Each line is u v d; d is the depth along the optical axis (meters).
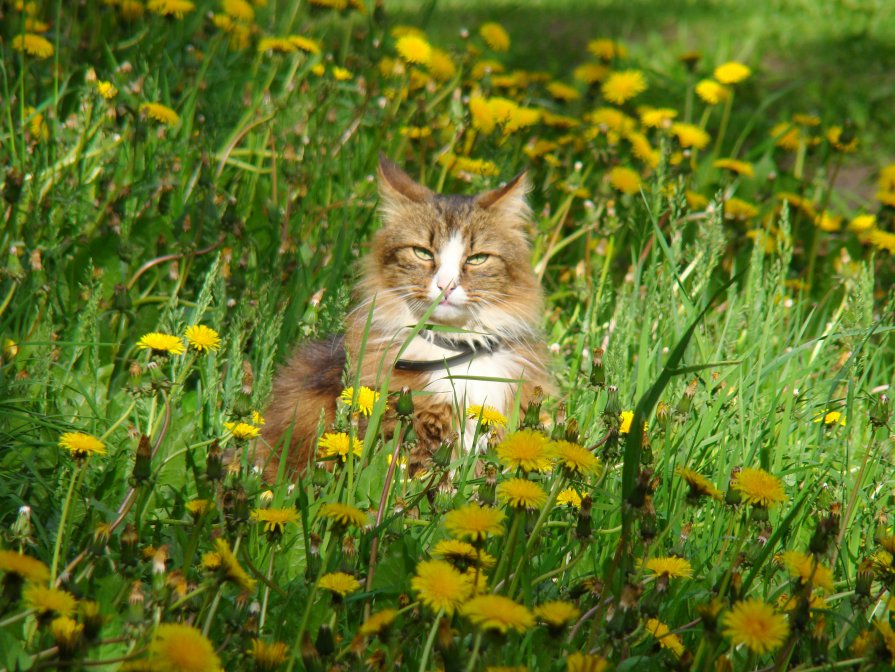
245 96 8.92
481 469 5.43
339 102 9.12
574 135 9.12
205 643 2.86
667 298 6.19
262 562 4.02
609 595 3.80
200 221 6.62
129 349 5.85
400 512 4.00
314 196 7.78
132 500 3.87
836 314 7.01
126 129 7.14
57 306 6.24
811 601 3.54
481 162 8.11
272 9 10.03
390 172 6.74
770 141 10.15
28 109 7.61
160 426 4.87
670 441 4.88
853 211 11.45
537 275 7.38
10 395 5.23
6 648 2.99
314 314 6.42
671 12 20.03
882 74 16.50
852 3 19.58
